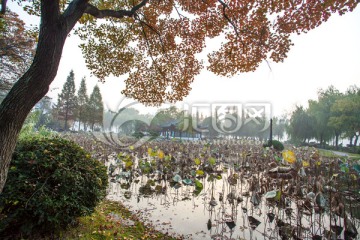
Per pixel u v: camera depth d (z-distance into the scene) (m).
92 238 3.05
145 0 3.79
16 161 2.94
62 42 2.34
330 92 34.25
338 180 7.17
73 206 2.94
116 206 5.00
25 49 9.30
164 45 6.07
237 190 6.73
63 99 41.78
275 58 4.84
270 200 5.29
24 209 2.69
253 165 8.66
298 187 5.49
